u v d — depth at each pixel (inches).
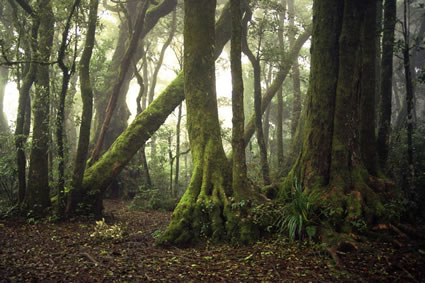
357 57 304.3
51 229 351.6
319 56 315.0
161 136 651.5
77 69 388.5
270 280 201.6
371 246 243.3
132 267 228.8
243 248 269.0
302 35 742.5
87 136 400.5
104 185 440.8
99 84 626.5
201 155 343.0
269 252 249.6
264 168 504.7
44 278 205.3
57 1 376.8
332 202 278.1
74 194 401.4
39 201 389.4
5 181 432.5
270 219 291.3
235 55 315.0
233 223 289.7
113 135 796.0
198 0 373.4
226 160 342.6
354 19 302.2
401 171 422.0
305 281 197.9
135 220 457.4
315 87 316.2
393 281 193.5
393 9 348.8
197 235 291.7
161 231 340.2
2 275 205.2
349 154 299.9
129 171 768.3
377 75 513.3
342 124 300.7
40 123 392.2
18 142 395.5
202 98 364.5
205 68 370.6
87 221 401.7
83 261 243.6
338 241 239.0
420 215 297.7
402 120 749.9
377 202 279.3
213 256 254.2
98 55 579.8
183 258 249.1
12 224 358.6
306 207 265.4
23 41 444.5
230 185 328.8
